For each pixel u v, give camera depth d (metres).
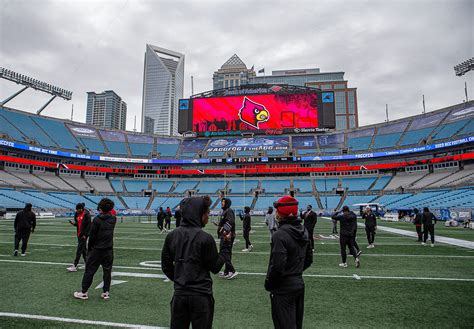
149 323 4.93
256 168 63.25
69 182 56.84
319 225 28.89
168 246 3.22
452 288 6.95
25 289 6.82
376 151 57.34
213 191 59.50
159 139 72.50
